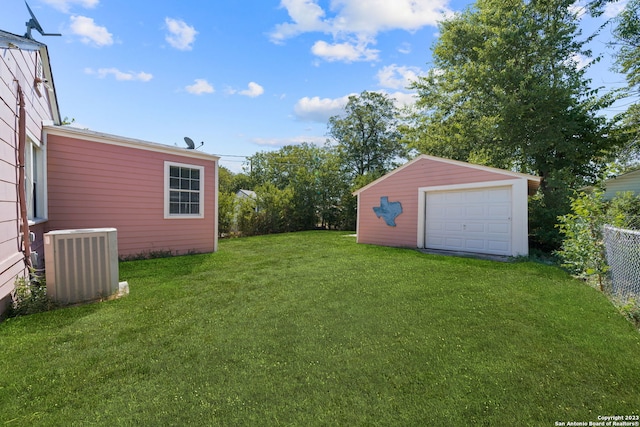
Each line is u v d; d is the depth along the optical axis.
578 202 5.27
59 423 1.61
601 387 1.93
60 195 6.02
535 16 12.62
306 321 3.05
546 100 10.60
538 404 1.77
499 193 7.65
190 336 2.69
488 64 12.38
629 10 10.77
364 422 1.62
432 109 16.94
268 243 10.66
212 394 1.85
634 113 11.55
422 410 1.71
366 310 3.38
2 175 3.18
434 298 3.81
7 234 3.26
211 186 8.54
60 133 6.00
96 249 3.75
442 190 8.77
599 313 3.25
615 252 3.80
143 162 7.18
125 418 1.64
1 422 1.60
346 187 18.83
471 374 2.07
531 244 8.77
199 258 7.09
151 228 7.33
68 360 2.25
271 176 29.47
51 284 3.47
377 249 8.86
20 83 3.92
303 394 1.86
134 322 3.01
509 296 3.88
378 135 26.38
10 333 2.71
